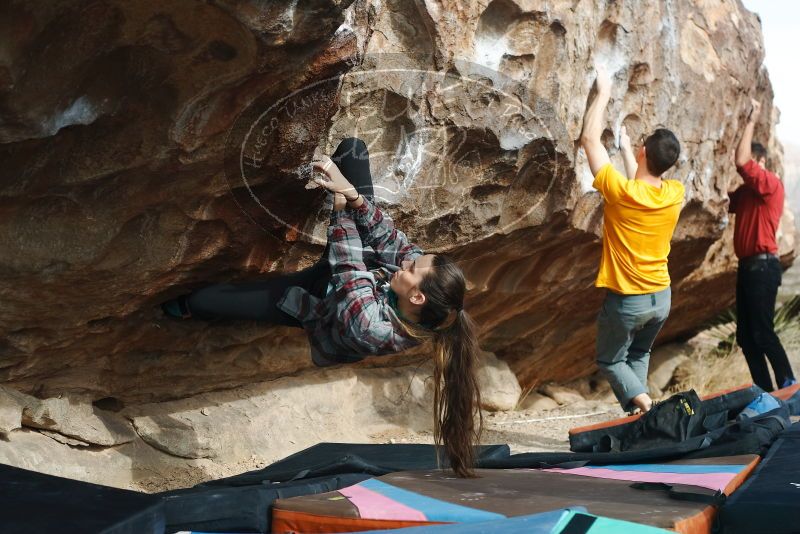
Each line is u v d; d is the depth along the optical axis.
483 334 5.45
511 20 3.61
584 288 5.42
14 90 2.09
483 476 2.84
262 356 4.03
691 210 5.57
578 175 4.29
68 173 2.46
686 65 5.29
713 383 7.60
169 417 3.75
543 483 2.67
